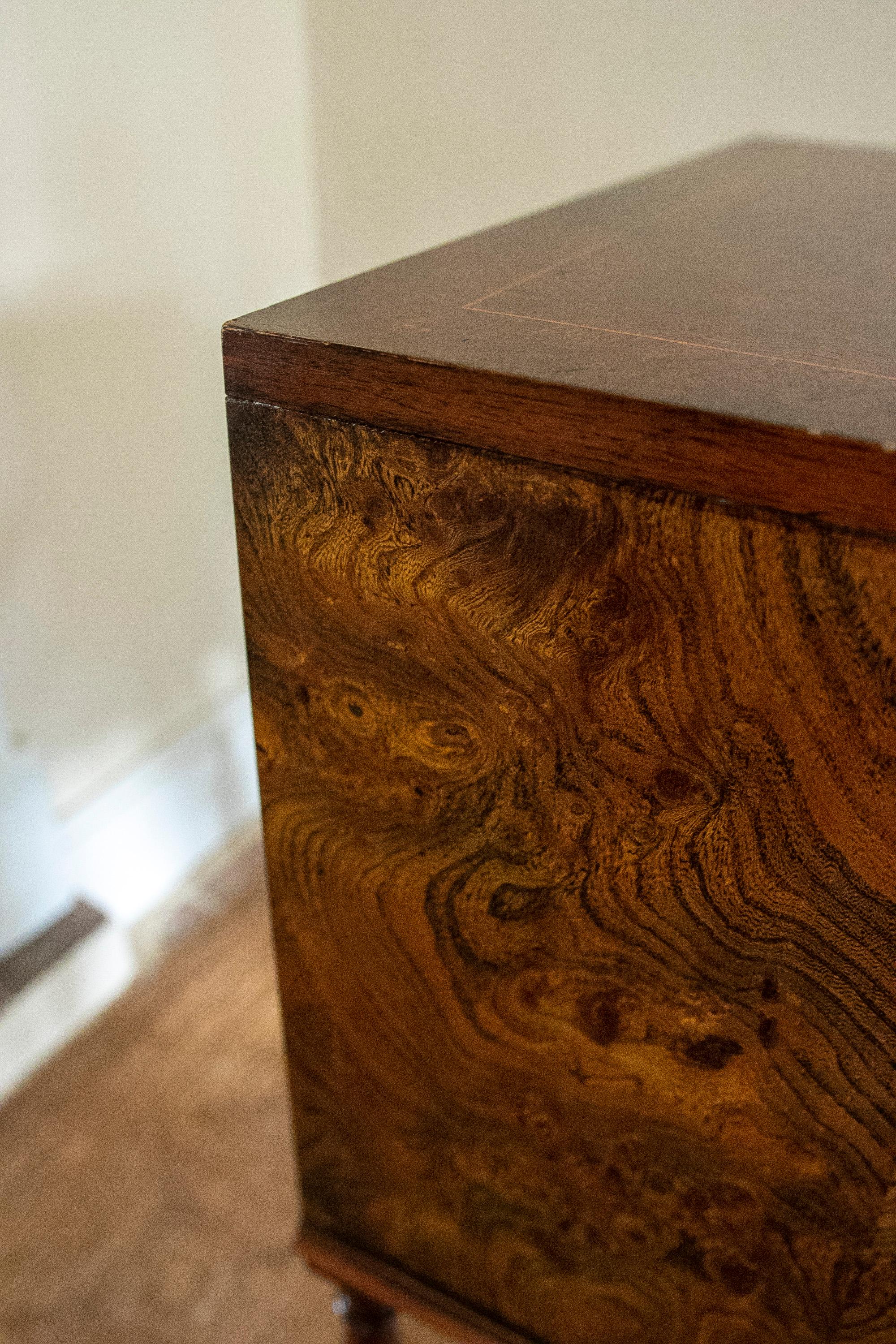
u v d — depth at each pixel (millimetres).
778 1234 541
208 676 1361
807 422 343
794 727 390
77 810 1225
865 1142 479
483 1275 687
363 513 437
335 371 412
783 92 970
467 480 406
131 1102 1095
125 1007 1196
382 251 1270
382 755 503
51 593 1112
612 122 1058
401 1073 626
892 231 608
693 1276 592
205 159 1140
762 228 609
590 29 1024
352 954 594
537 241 575
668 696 410
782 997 461
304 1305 925
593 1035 533
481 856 506
